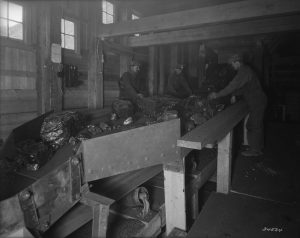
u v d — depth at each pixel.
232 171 3.76
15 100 3.70
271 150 4.74
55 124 2.63
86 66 5.00
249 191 3.12
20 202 1.38
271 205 2.79
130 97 4.64
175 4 6.18
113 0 5.59
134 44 5.98
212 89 6.19
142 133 1.95
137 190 2.44
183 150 2.28
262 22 4.90
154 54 6.80
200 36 5.33
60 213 1.61
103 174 1.77
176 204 2.34
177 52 7.62
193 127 3.11
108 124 3.38
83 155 1.66
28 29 3.83
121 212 2.45
